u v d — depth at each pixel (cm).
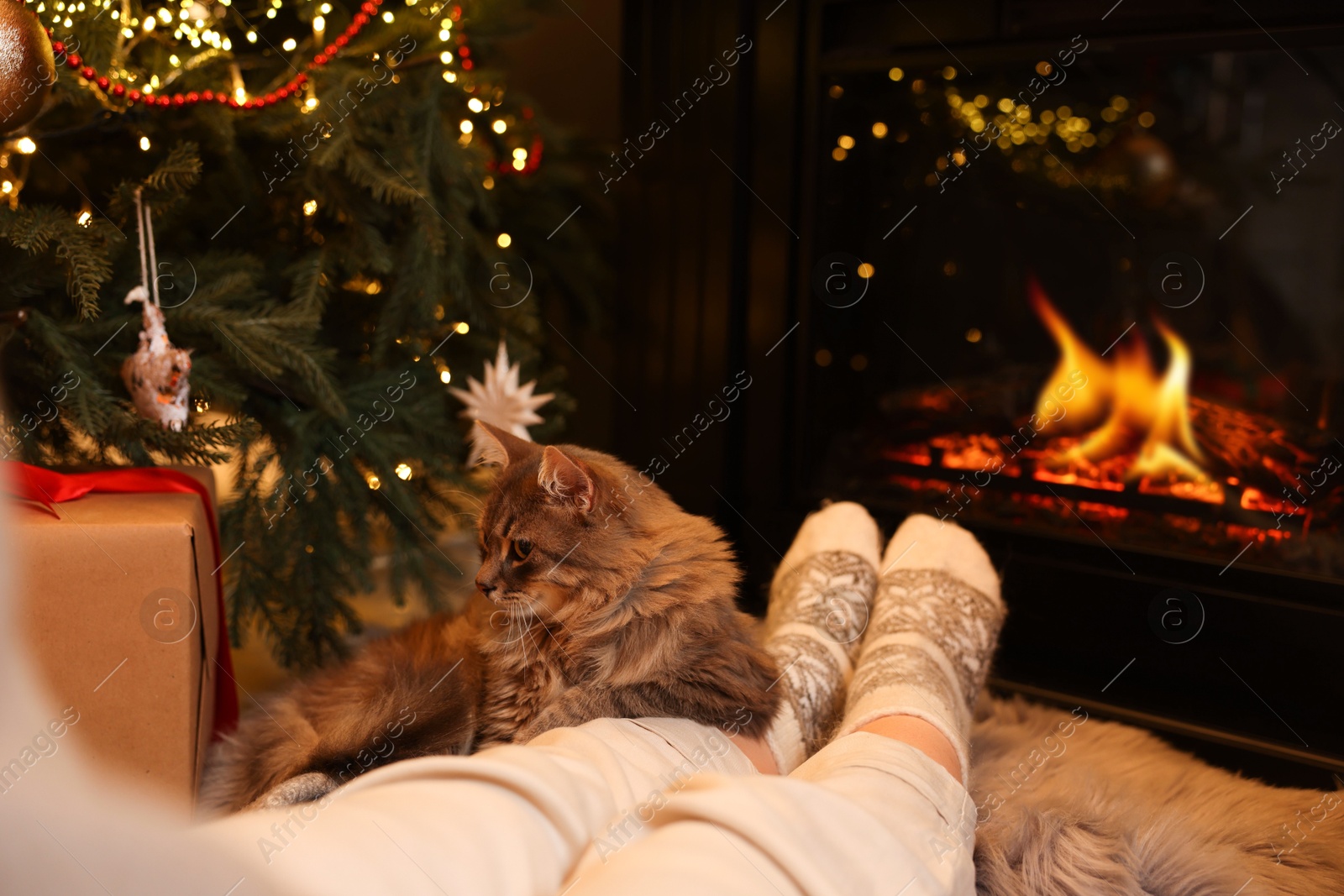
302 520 147
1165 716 148
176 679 96
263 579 146
